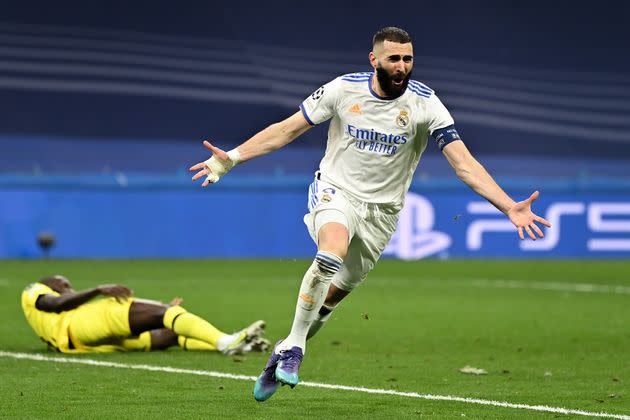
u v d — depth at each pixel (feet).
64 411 61.00
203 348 87.61
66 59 302.86
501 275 187.32
